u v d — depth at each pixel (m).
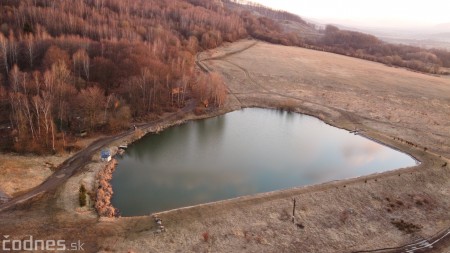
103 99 86.88
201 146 85.88
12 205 53.59
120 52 110.25
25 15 128.38
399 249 52.69
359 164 79.88
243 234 52.03
